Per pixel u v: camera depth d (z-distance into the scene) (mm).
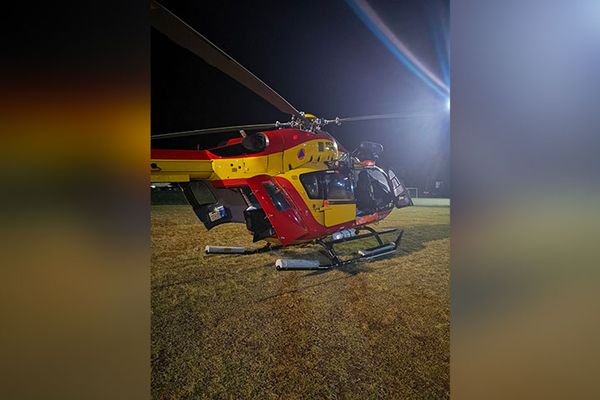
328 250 3561
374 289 3047
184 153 3457
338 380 1848
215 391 1770
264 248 4098
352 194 3793
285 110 2494
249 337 2258
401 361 2000
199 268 3615
